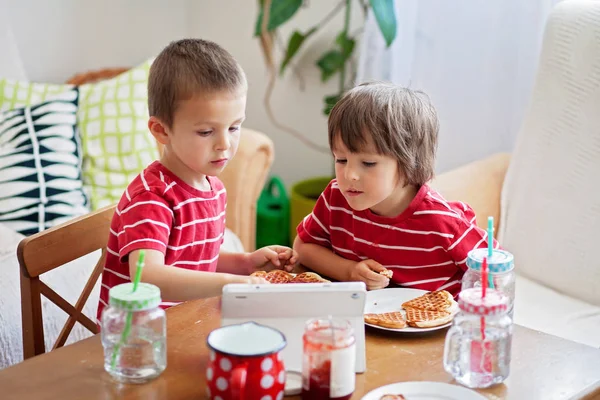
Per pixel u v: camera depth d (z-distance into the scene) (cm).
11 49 270
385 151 129
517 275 200
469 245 139
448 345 103
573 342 112
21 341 183
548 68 195
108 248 144
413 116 132
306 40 298
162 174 140
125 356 100
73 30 294
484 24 225
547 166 194
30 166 234
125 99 251
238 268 151
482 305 98
